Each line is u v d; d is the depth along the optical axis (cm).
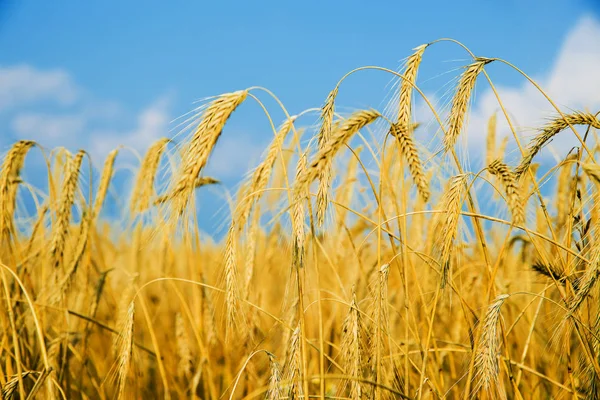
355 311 89
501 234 109
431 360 101
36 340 113
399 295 113
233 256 92
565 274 91
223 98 89
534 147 90
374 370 89
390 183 104
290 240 91
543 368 110
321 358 87
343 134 83
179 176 89
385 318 91
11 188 108
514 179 84
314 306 112
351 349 88
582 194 96
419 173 91
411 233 111
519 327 113
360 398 87
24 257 113
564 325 89
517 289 111
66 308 108
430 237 104
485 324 86
